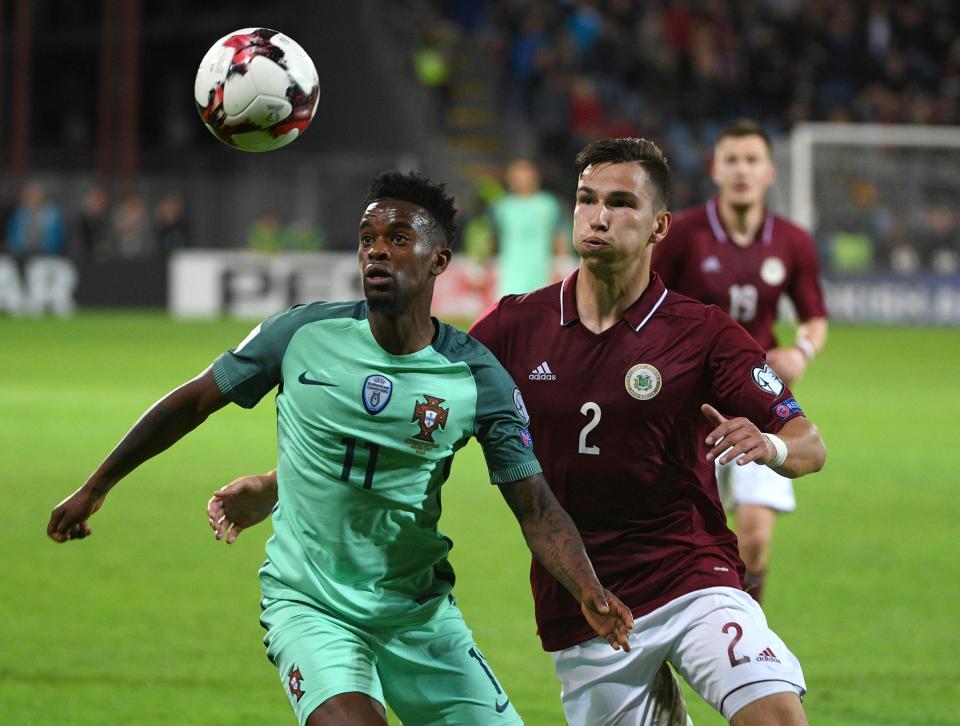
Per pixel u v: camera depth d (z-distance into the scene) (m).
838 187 95.62
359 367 14.16
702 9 111.69
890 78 111.56
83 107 121.00
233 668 21.81
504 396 14.44
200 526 32.53
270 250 98.25
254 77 15.06
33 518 32.72
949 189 96.38
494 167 108.75
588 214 15.27
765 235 25.50
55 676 21.19
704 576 15.25
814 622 25.16
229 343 77.12
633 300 15.67
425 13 116.75
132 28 106.00
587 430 15.50
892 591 27.52
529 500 14.26
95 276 100.38
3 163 115.00
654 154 15.41
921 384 64.81
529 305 15.97
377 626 14.24
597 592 13.66
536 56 107.38
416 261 13.86
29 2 116.25
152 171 108.88
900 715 19.97
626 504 15.54
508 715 14.43
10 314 98.81
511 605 25.91
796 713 13.92
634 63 109.50
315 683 13.52
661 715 15.55
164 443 14.55
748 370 15.31
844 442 47.25
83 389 57.00
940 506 36.53
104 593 26.30
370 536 14.25
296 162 99.69
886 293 96.25
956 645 23.72
